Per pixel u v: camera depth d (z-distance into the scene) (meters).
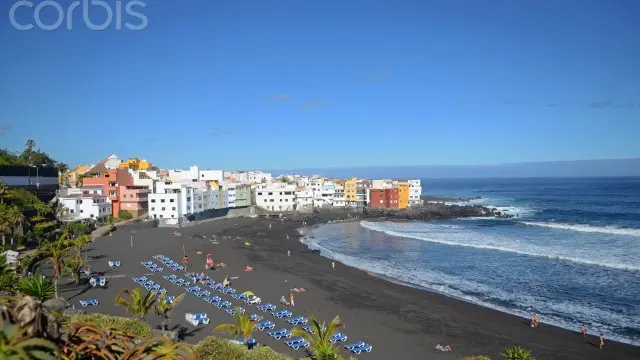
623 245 107.31
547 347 46.94
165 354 8.53
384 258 98.81
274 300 62.28
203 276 73.06
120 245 103.25
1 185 89.38
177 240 115.38
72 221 109.00
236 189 192.75
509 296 66.19
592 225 146.50
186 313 52.19
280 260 95.25
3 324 6.86
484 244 112.94
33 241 82.31
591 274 78.06
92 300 55.62
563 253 97.38
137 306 40.69
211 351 27.53
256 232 143.38
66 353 7.82
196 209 160.50
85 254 86.31
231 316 52.19
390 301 63.44
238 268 85.19
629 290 67.75
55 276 59.56
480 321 54.94
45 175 113.75
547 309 59.69
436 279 77.44
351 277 78.94
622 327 52.62
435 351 45.34
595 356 44.81
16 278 36.47
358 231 151.00
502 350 45.97
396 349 45.72
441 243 117.56
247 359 27.80
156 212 145.25
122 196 144.88
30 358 6.47
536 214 192.00
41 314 7.66
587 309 59.41
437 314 57.62
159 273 75.44
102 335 8.74
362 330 51.19
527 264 87.69
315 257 99.88
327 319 54.22
